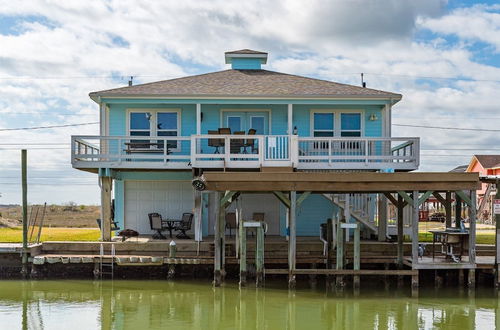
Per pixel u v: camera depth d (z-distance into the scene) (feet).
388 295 48.26
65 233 75.61
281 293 48.29
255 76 73.20
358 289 49.90
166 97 62.69
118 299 46.26
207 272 54.44
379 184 47.62
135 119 66.23
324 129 66.54
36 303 44.93
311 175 47.57
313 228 66.03
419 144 58.54
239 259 52.80
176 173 66.69
